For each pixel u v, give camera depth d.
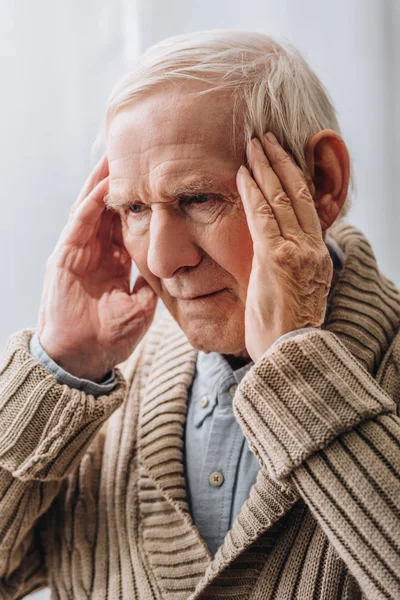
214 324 0.78
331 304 0.84
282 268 0.71
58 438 0.81
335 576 0.73
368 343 0.79
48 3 1.22
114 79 1.24
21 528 0.86
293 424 0.66
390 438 0.66
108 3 1.24
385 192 1.40
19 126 1.22
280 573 0.75
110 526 0.88
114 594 0.84
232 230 0.74
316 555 0.73
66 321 0.86
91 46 1.24
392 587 0.62
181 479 0.84
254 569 0.76
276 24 1.32
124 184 0.76
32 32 1.21
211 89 0.71
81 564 0.88
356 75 1.37
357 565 0.64
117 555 0.86
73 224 0.88
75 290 0.87
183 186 0.72
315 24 1.34
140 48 1.25
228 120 0.72
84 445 0.84
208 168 0.72
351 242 0.89
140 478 0.88
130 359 0.98
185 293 0.77
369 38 1.36
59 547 0.92
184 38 0.75
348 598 0.72
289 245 0.71
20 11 1.21
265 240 0.71
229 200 0.74
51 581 0.92
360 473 0.64
